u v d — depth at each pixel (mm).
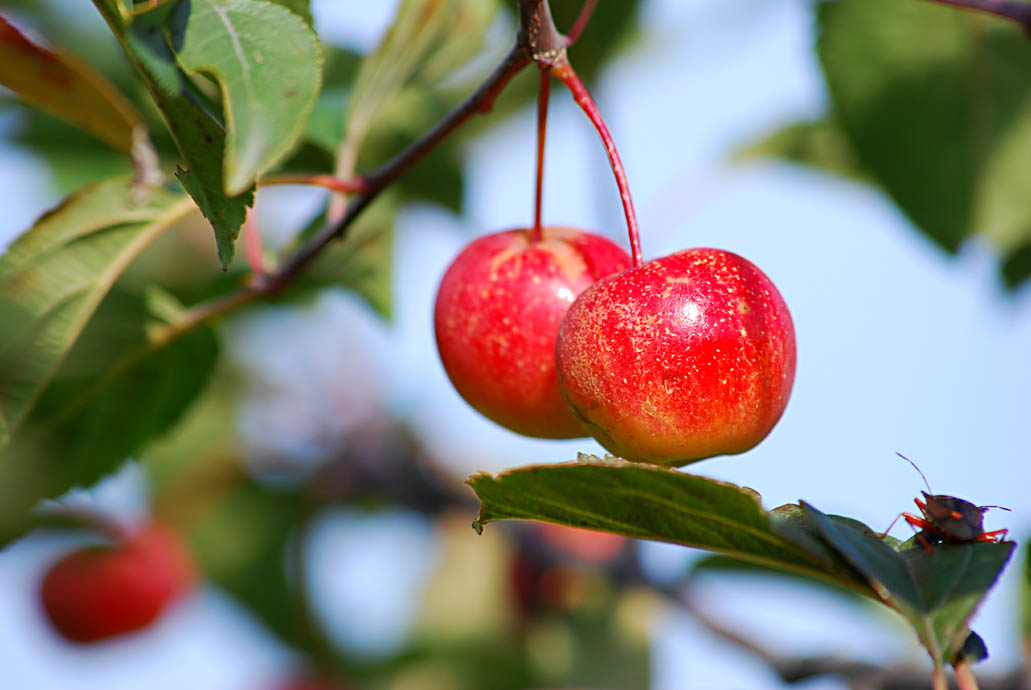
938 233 472
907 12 462
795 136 523
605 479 349
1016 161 466
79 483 428
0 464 417
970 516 361
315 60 336
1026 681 409
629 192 373
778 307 368
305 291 474
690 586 494
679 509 352
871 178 520
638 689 567
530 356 384
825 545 354
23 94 408
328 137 440
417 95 490
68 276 398
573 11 472
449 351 389
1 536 422
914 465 379
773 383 365
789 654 458
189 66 337
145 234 400
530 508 359
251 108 333
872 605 501
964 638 347
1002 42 461
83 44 471
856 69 468
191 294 460
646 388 362
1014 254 479
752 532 353
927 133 468
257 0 341
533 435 393
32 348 399
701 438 364
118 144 412
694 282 364
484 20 457
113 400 424
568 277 386
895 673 429
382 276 476
